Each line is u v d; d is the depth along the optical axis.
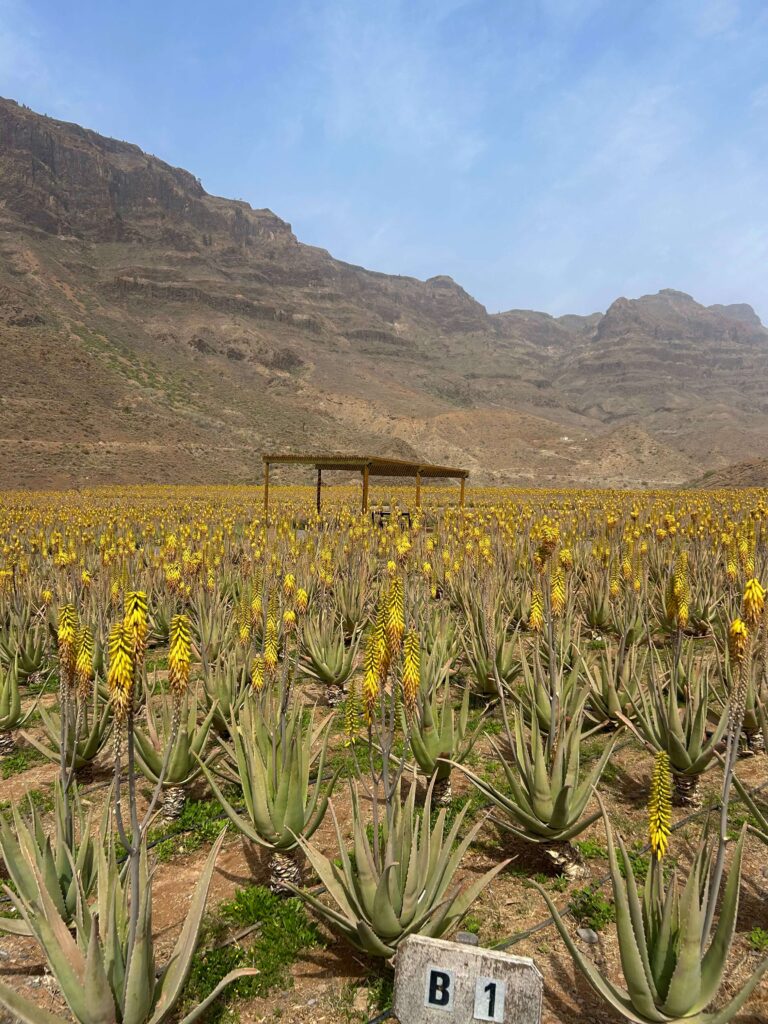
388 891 3.78
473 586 10.66
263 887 5.06
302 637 9.04
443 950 3.16
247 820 6.15
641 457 182.88
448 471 37.22
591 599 11.05
